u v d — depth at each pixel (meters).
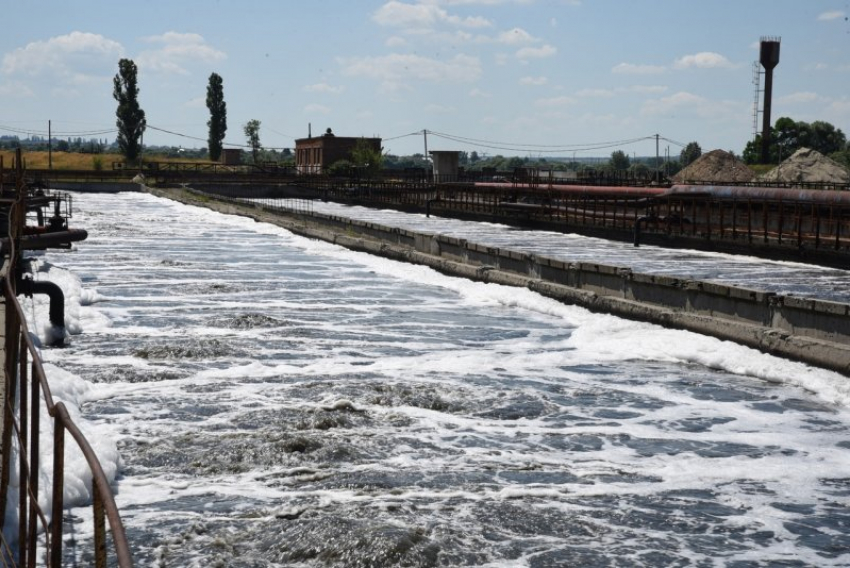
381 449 14.34
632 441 15.18
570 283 28.97
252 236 55.19
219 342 21.92
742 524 11.71
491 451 14.44
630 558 10.62
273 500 12.05
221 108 145.75
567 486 12.91
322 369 19.75
